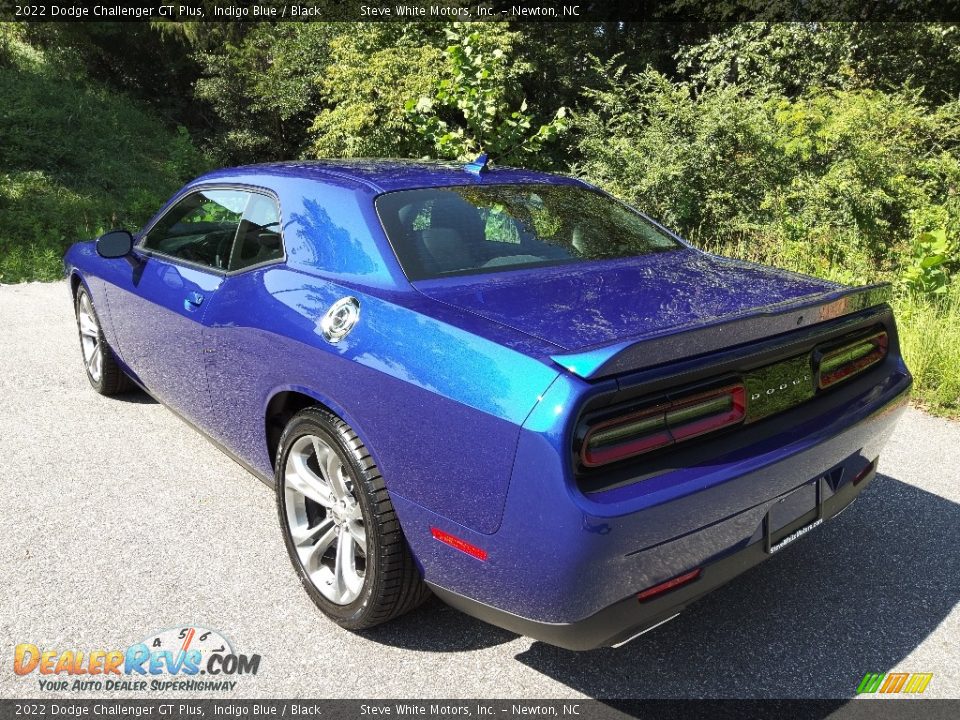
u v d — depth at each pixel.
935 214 7.83
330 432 2.50
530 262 2.77
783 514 2.34
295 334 2.64
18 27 20.31
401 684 2.38
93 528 3.28
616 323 2.21
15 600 2.76
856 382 2.64
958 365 4.93
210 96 19.34
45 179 14.58
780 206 8.70
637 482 1.96
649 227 3.37
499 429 1.98
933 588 2.87
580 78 16.22
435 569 2.28
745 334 2.14
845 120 8.84
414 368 2.21
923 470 3.89
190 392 3.56
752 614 2.73
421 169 3.29
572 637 2.06
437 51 11.51
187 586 2.87
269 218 3.12
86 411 4.66
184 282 3.49
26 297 7.94
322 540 2.71
